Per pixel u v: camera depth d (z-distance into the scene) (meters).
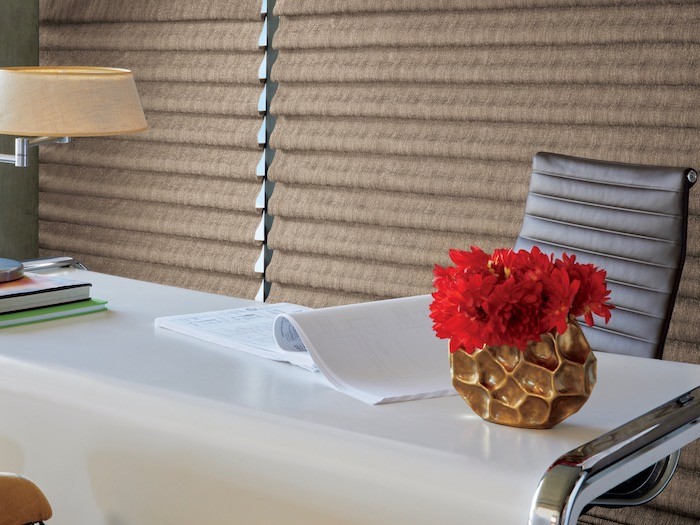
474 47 3.48
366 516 1.24
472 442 1.26
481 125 3.48
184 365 1.62
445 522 1.17
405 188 3.66
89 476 1.55
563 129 3.30
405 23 3.64
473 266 1.30
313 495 1.29
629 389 1.58
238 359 1.67
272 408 1.39
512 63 3.38
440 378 1.55
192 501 1.42
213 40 4.19
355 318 1.65
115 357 1.66
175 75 4.30
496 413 1.33
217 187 4.25
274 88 4.05
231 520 1.38
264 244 4.14
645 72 3.11
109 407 1.50
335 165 3.87
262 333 1.82
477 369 1.34
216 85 4.23
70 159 4.66
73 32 4.66
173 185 4.37
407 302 1.75
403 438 1.27
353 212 3.81
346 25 3.80
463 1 3.47
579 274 1.30
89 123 2.21
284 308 2.07
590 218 2.32
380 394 1.45
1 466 1.68
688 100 3.05
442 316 1.32
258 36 4.06
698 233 3.01
